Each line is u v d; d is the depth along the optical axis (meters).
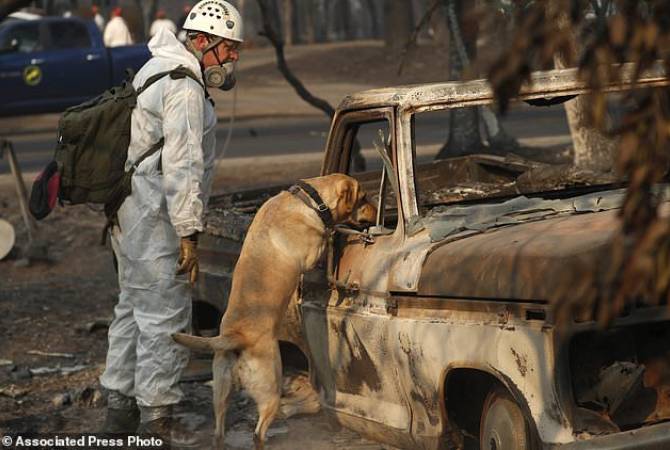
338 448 8.92
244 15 105.12
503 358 6.32
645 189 3.84
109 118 8.84
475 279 6.53
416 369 7.07
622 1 3.67
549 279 5.98
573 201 7.62
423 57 61.72
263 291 7.87
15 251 19.55
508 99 3.68
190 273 8.62
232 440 9.50
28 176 26.45
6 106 35.16
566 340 6.02
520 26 3.65
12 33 35.84
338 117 8.45
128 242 8.96
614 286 3.91
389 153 7.79
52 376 12.32
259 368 7.81
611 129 3.98
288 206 8.00
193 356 11.57
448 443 7.07
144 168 8.83
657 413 6.79
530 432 6.43
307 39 98.81
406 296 7.17
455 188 10.32
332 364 8.09
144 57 36.47
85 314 15.52
